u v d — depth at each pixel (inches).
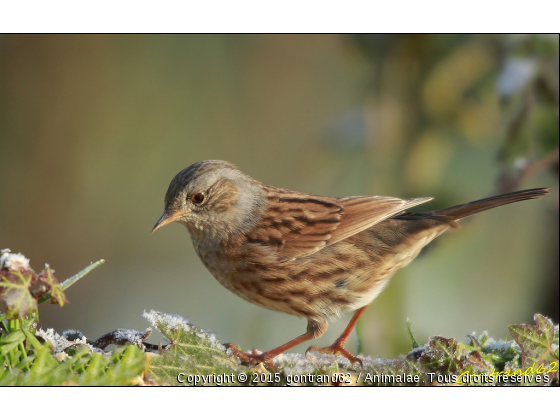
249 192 304.5
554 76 353.4
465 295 411.5
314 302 297.7
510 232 428.1
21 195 629.9
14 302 173.2
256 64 669.3
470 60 378.3
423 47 385.4
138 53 642.2
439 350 211.2
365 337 373.7
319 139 420.8
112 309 598.2
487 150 385.7
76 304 603.5
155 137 649.6
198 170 299.3
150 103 647.1
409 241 296.8
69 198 638.5
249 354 254.2
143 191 648.4
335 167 419.2
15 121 629.9
